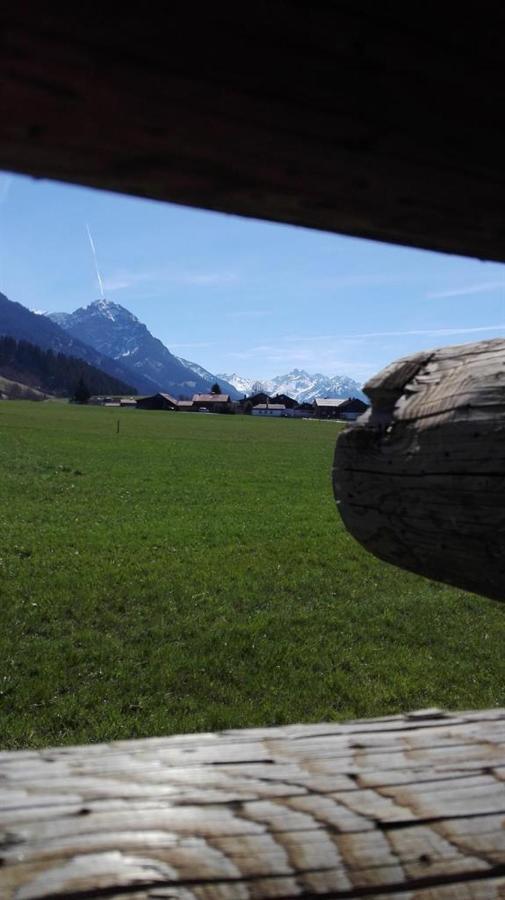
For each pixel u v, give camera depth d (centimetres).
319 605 966
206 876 93
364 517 185
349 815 104
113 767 109
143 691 626
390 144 75
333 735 124
